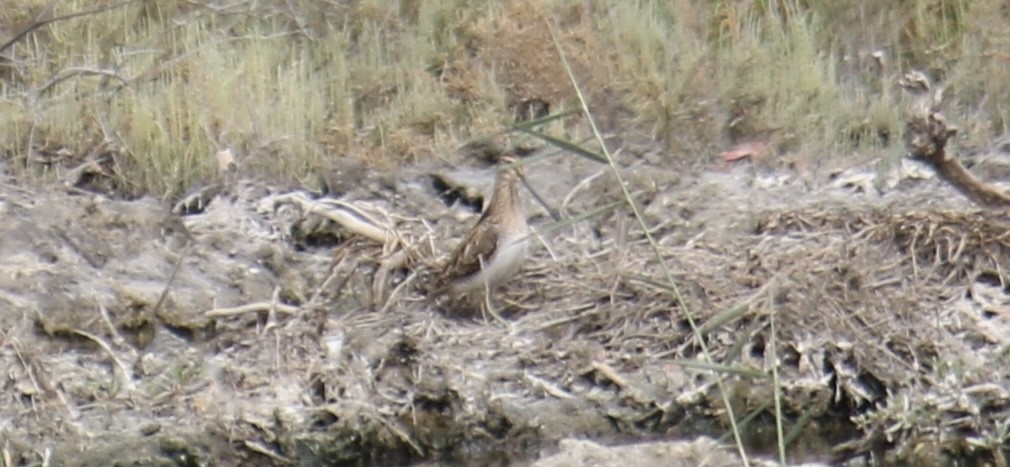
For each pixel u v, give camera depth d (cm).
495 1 1529
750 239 1282
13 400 1137
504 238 1173
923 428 1138
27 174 1353
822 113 1437
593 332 1195
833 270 1219
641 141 1407
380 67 1484
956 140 1409
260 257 1267
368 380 1158
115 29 1509
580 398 1155
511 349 1181
